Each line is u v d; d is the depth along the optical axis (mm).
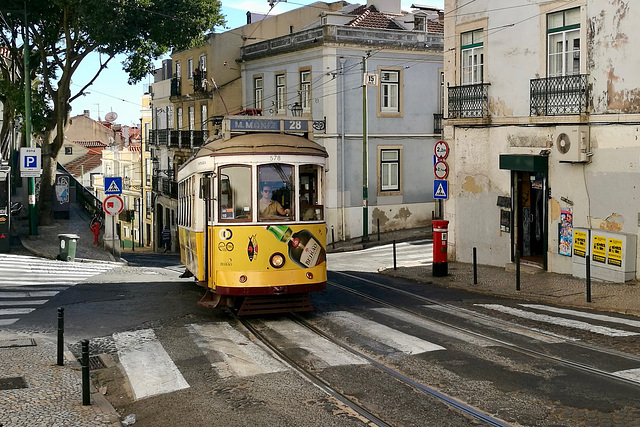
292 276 13109
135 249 53750
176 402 8641
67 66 31219
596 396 8195
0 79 33719
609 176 17344
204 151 13883
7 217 26078
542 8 19375
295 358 10516
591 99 17891
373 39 35125
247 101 40969
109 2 28984
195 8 30984
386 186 36406
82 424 7844
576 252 17781
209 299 14047
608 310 13750
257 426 7625
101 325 13523
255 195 13039
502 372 9336
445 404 8109
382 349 10875
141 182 56625
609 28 17312
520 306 14570
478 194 22109
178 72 47938
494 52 21172
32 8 29547
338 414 7879
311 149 13508
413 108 36750
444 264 19625
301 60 36125
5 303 16078
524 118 19969
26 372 10055
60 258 24906
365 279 20125
